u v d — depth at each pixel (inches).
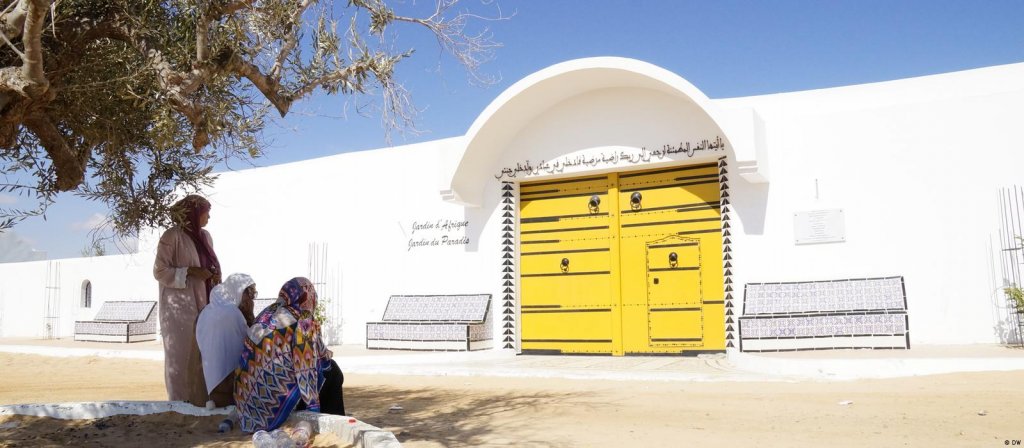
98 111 239.0
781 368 400.8
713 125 539.2
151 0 220.8
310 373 230.1
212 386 244.5
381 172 682.8
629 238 573.0
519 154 607.2
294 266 724.7
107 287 926.4
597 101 582.6
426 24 264.8
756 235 525.0
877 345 445.1
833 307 480.4
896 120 500.1
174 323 275.9
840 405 280.7
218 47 224.7
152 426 236.5
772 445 209.0
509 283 602.2
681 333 546.0
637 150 563.8
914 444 206.4
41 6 176.4
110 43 234.2
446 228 639.1
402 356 547.5
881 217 496.4
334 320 690.8
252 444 209.0
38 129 225.9
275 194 747.4
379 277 670.5
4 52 214.1
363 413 290.2
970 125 482.3
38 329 1002.7
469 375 448.8
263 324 228.2
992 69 548.4
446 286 632.4
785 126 527.5
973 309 469.1
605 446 211.2
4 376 518.0
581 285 585.6
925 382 339.6
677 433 231.0
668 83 513.0
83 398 369.1
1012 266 461.4
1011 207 466.0
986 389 306.0
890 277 482.6
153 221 273.0
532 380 413.7
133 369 573.3
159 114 229.1
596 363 496.4
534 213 611.2
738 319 479.8
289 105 254.2
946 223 481.1
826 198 510.6
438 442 218.8
